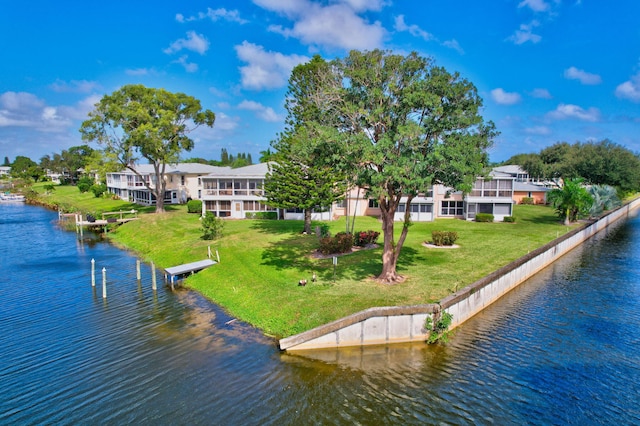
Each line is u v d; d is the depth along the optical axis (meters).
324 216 45.44
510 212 45.75
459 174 16.77
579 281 25.73
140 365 14.64
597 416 11.91
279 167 35.06
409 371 14.28
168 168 67.44
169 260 29.91
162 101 47.41
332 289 20.05
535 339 16.95
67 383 13.49
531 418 11.76
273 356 15.25
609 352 15.82
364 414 11.84
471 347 16.19
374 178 16.50
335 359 15.07
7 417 11.69
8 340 16.77
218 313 19.53
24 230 45.91
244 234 35.31
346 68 18.98
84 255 32.97
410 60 18.30
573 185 42.72
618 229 48.62
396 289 19.66
